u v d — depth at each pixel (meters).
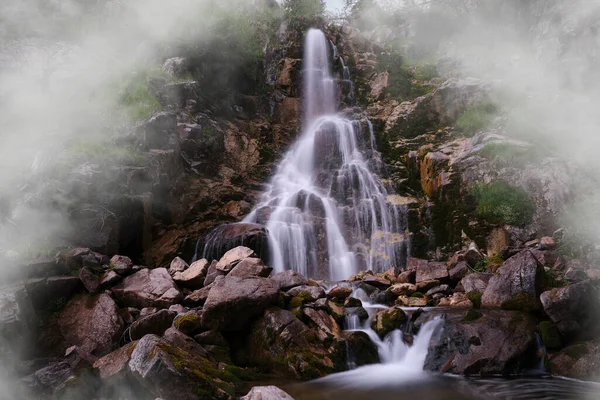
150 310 6.82
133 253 9.12
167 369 4.56
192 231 9.75
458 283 7.99
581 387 5.15
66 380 4.86
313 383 5.50
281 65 16.17
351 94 15.66
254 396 4.31
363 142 13.33
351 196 11.59
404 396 5.02
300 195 10.93
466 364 5.70
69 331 6.40
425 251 10.38
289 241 9.94
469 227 10.04
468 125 12.56
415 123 13.68
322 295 7.00
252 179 12.49
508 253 8.79
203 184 11.04
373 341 6.36
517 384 5.29
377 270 10.21
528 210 9.50
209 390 4.64
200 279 7.73
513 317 6.16
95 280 7.11
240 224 9.66
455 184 10.61
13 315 5.73
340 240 10.55
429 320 6.44
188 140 11.05
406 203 10.85
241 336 6.43
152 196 9.28
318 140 13.44
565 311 5.93
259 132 13.84
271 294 6.48
